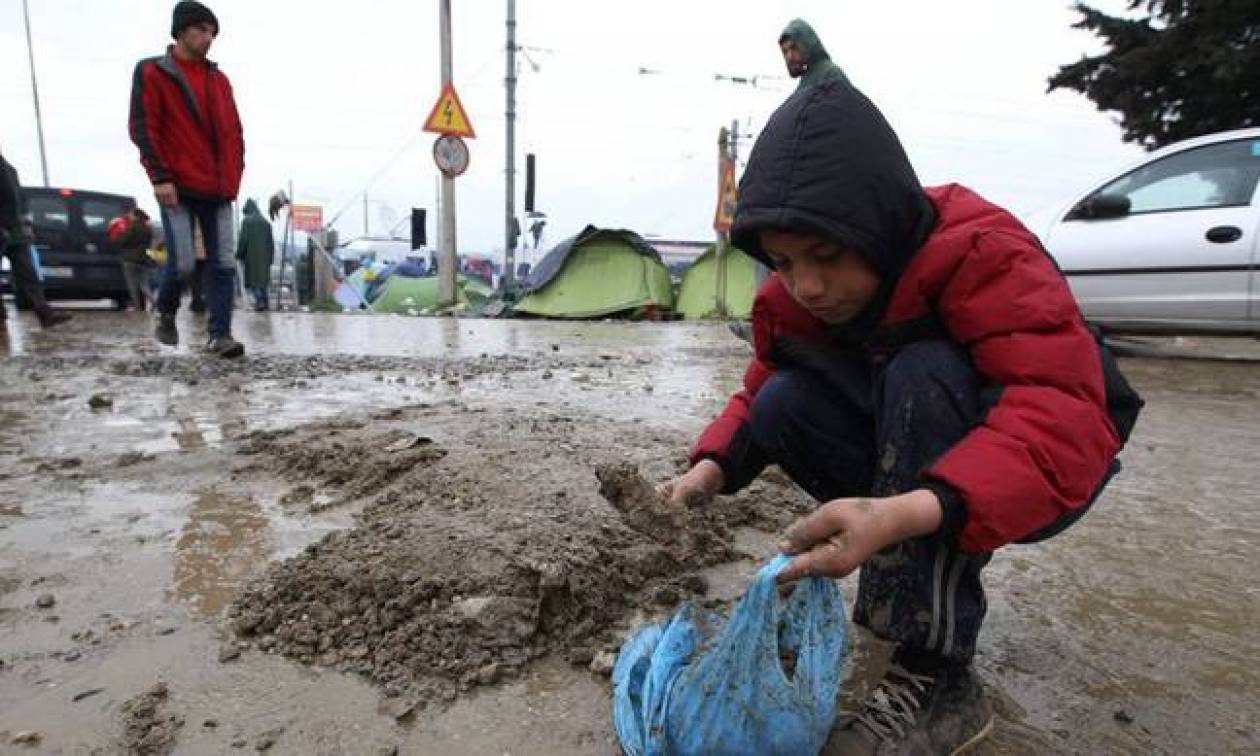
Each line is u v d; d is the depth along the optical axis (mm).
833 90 1261
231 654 1571
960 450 1187
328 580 1786
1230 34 16562
